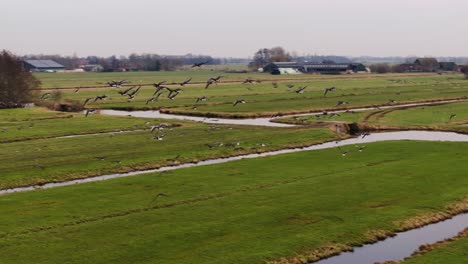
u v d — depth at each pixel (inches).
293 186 2102.6
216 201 1909.4
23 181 2241.6
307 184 2134.6
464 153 2714.1
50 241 1528.1
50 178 2298.2
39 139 3245.6
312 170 2378.2
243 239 1551.4
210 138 3201.3
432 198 1941.4
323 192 2021.4
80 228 1632.6
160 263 1389.0
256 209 1817.2
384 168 2397.9
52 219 1710.1
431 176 2242.9
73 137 3277.6
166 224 1670.8
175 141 3093.0
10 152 2768.2
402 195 1980.8
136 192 2026.3
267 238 1561.3
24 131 3435.0
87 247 1487.5
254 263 1400.1
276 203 1884.8
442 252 1469.0
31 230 1612.9
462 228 1691.7
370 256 1477.6
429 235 1632.6
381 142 3063.5
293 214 1768.0
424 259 1423.5
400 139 3297.2
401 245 1553.9
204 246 1499.8
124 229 1626.5
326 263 1434.5
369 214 1770.4
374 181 2176.4
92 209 1815.9
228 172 2341.3
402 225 1689.2
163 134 3341.5
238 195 1984.5
